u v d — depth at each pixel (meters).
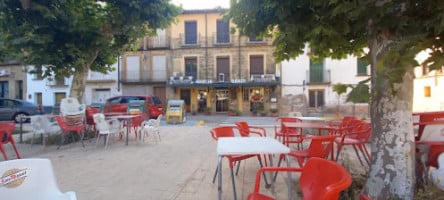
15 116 16.08
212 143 8.48
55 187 2.58
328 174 2.10
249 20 3.75
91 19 8.73
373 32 2.81
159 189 4.25
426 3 2.39
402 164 2.99
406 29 2.52
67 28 8.12
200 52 24.70
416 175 3.54
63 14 7.60
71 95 9.49
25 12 7.40
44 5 7.21
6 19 7.35
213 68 24.48
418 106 16.69
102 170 5.36
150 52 25.27
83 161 6.13
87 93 25.92
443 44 2.23
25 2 6.80
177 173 5.11
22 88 27.02
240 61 24.06
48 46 8.45
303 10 3.20
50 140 8.60
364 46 4.57
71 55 8.55
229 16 3.76
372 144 3.21
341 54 5.01
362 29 3.31
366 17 2.68
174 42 25.00
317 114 18.78
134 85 25.66
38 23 7.71
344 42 3.80
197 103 24.73
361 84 2.42
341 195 3.23
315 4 2.90
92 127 9.73
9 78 27.11
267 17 3.62
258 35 4.09
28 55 8.50
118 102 17.33
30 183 2.45
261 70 23.91
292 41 3.57
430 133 3.87
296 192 3.96
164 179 4.75
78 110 8.59
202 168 5.46
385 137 3.05
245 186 4.33
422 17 2.49
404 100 2.99
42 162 2.55
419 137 3.95
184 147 7.79
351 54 4.97
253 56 24.03
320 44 3.81
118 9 8.81
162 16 9.43
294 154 4.12
